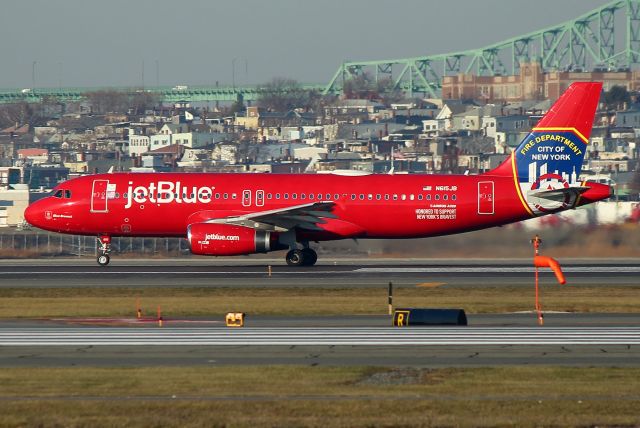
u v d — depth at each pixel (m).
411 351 160.00
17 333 178.88
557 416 117.69
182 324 190.75
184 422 115.44
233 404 123.38
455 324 188.25
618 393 128.75
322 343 167.50
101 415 118.38
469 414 118.75
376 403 123.88
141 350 161.50
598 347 163.25
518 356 155.50
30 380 137.12
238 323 189.75
